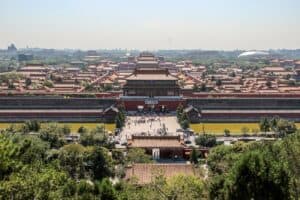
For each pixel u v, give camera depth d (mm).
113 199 116188
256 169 93375
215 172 144750
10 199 85312
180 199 112812
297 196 92062
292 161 96312
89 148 173875
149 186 127125
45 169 106375
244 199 93125
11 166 100438
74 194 117375
